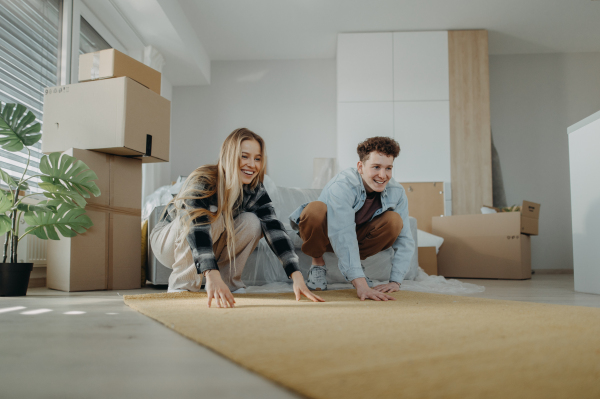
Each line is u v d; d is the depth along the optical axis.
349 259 1.43
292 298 1.41
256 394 0.46
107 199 2.02
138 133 2.03
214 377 0.52
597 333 0.74
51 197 1.77
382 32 4.56
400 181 4.41
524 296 1.76
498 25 4.45
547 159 4.93
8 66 2.36
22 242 2.18
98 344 0.71
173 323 0.86
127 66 2.04
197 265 1.20
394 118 4.48
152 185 4.20
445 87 4.49
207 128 5.05
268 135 5.02
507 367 0.52
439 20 4.36
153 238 1.63
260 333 0.75
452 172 4.39
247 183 1.49
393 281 1.61
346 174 1.59
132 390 0.47
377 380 0.46
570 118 4.98
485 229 3.44
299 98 5.06
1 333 0.81
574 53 5.04
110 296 1.63
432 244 3.44
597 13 4.22
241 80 5.10
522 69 5.05
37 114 2.62
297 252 2.06
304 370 0.51
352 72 4.54
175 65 4.56
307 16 4.25
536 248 4.82
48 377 0.52
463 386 0.44
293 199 2.48
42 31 2.70
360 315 0.96
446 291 1.90
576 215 2.08
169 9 3.68
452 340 0.68
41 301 1.43
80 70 2.04
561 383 0.45
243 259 1.56
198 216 1.26
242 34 4.57
